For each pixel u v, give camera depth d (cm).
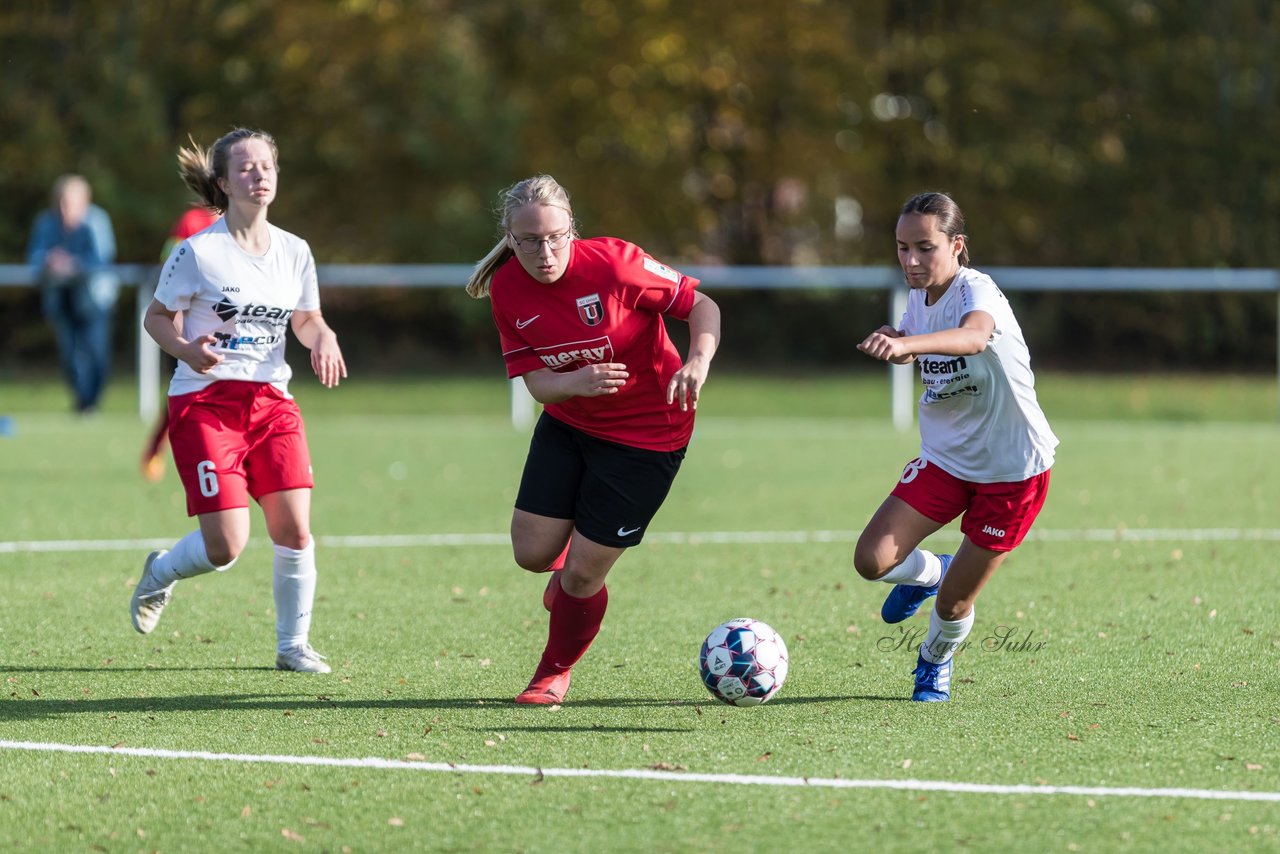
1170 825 1348
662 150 9125
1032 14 8875
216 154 1923
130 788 1475
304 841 1333
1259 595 2475
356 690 1881
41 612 2358
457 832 1349
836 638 2181
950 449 1773
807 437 5231
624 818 1380
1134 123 8725
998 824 1354
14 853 1311
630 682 1923
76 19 8519
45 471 4181
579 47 8800
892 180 9044
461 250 8612
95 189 8112
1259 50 8525
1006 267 8994
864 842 1314
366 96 8831
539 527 1808
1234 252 8506
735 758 1561
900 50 8988
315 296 2031
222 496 1922
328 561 2861
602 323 1738
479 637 2208
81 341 5594
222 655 2080
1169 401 6469
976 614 2331
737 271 5675
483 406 6469
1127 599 2448
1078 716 1725
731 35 8694
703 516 3450
